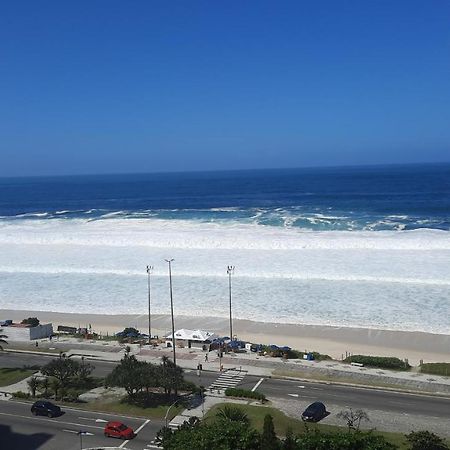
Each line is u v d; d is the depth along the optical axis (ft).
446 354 162.30
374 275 230.68
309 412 123.03
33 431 122.11
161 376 135.44
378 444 96.78
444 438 112.88
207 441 97.55
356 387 142.92
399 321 186.29
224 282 232.12
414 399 134.62
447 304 198.39
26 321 192.34
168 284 233.96
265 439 92.63
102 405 135.33
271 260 256.73
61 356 170.40
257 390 141.38
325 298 209.46
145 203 599.98
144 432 120.16
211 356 166.50
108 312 208.95
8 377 156.04
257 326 188.55
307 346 171.94
